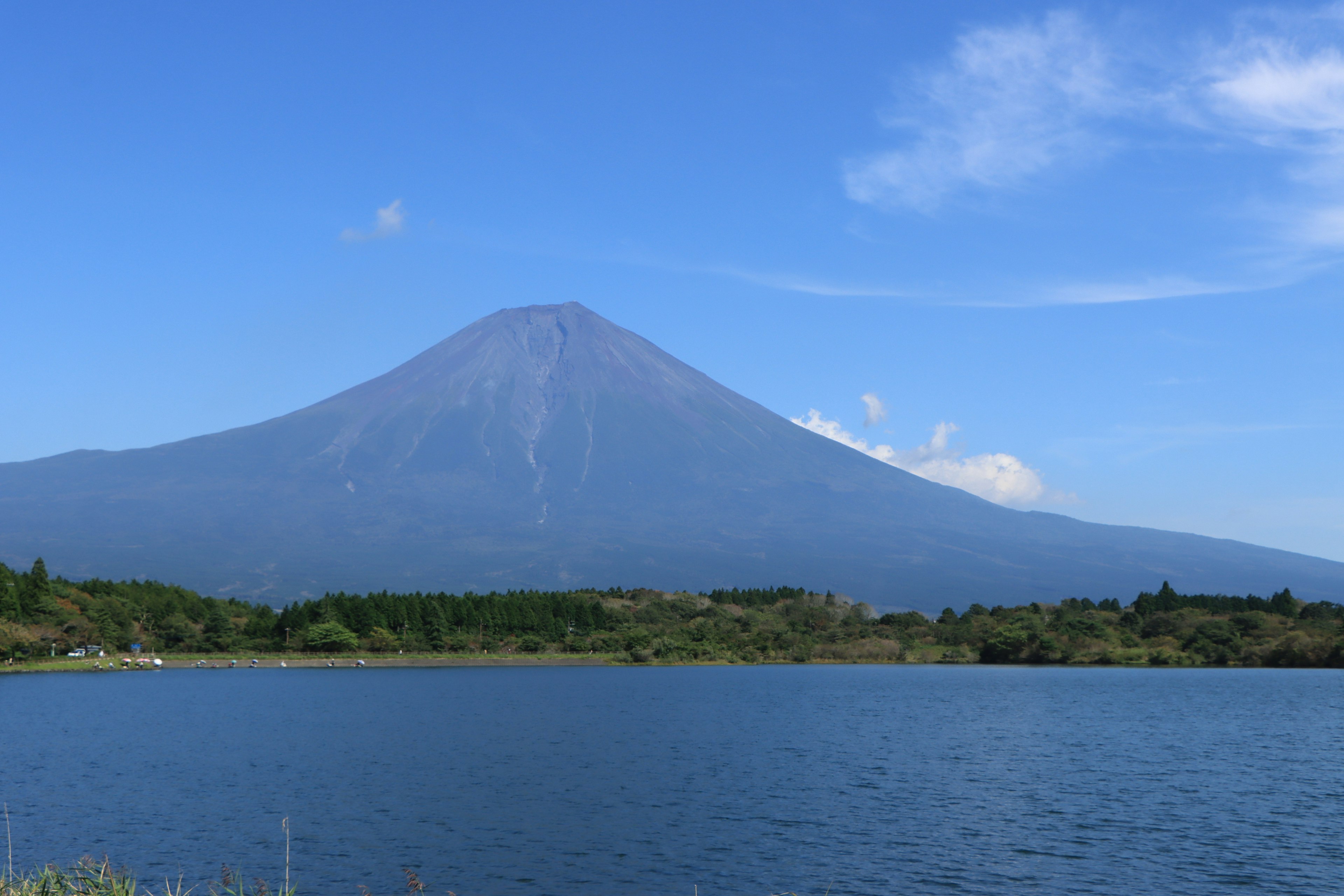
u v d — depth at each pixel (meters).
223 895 43.31
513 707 129.75
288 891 42.53
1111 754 88.88
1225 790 70.75
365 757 83.81
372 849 52.31
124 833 55.38
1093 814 61.97
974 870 49.25
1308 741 97.75
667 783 72.12
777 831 56.88
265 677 188.62
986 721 115.62
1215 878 48.09
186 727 105.31
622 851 52.22
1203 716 121.31
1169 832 57.38
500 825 57.97
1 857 50.09
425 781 72.06
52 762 80.38
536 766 79.44
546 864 49.69
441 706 130.62
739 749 90.50
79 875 34.75
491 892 45.16
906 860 50.94
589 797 66.50
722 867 49.47
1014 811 62.75
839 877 47.94
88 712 122.25
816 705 134.38
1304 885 47.16
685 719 115.69
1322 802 66.38
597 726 107.56
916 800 66.00
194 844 53.00
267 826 57.25
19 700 139.12
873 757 85.69
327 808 62.19
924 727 109.25
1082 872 49.00
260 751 87.12
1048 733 103.81
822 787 70.69
